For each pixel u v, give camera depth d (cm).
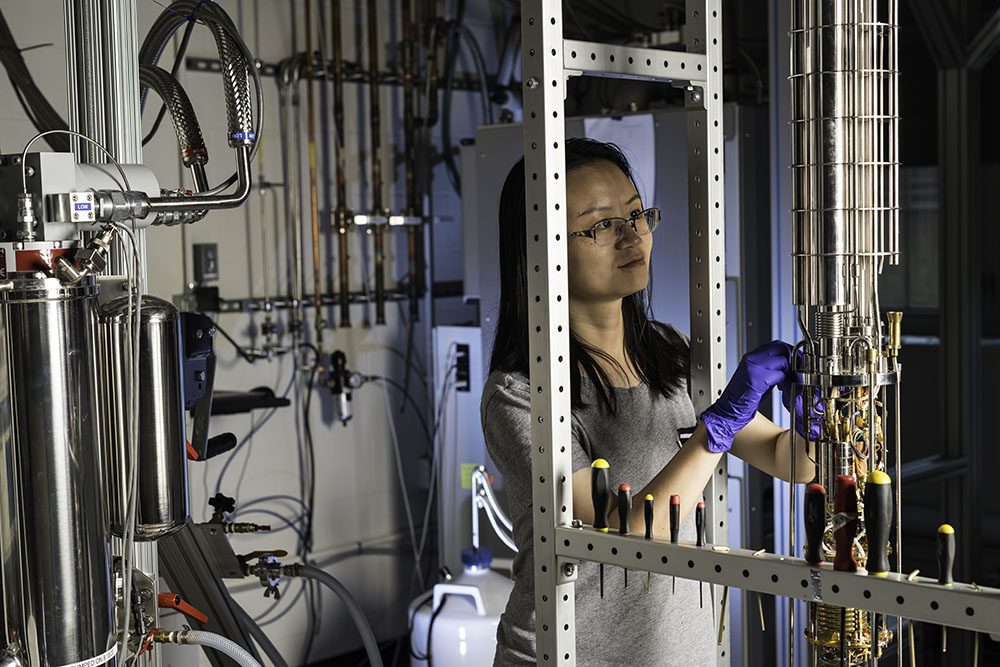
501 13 439
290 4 376
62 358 114
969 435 343
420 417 427
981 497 349
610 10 360
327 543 394
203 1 159
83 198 119
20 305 112
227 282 363
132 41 170
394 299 416
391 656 408
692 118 155
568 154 155
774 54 254
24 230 115
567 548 124
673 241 283
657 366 162
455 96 429
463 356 349
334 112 386
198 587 195
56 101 313
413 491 423
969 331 341
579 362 153
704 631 161
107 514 125
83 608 117
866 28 112
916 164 420
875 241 115
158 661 169
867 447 115
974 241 341
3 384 113
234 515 363
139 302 126
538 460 128
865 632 115
